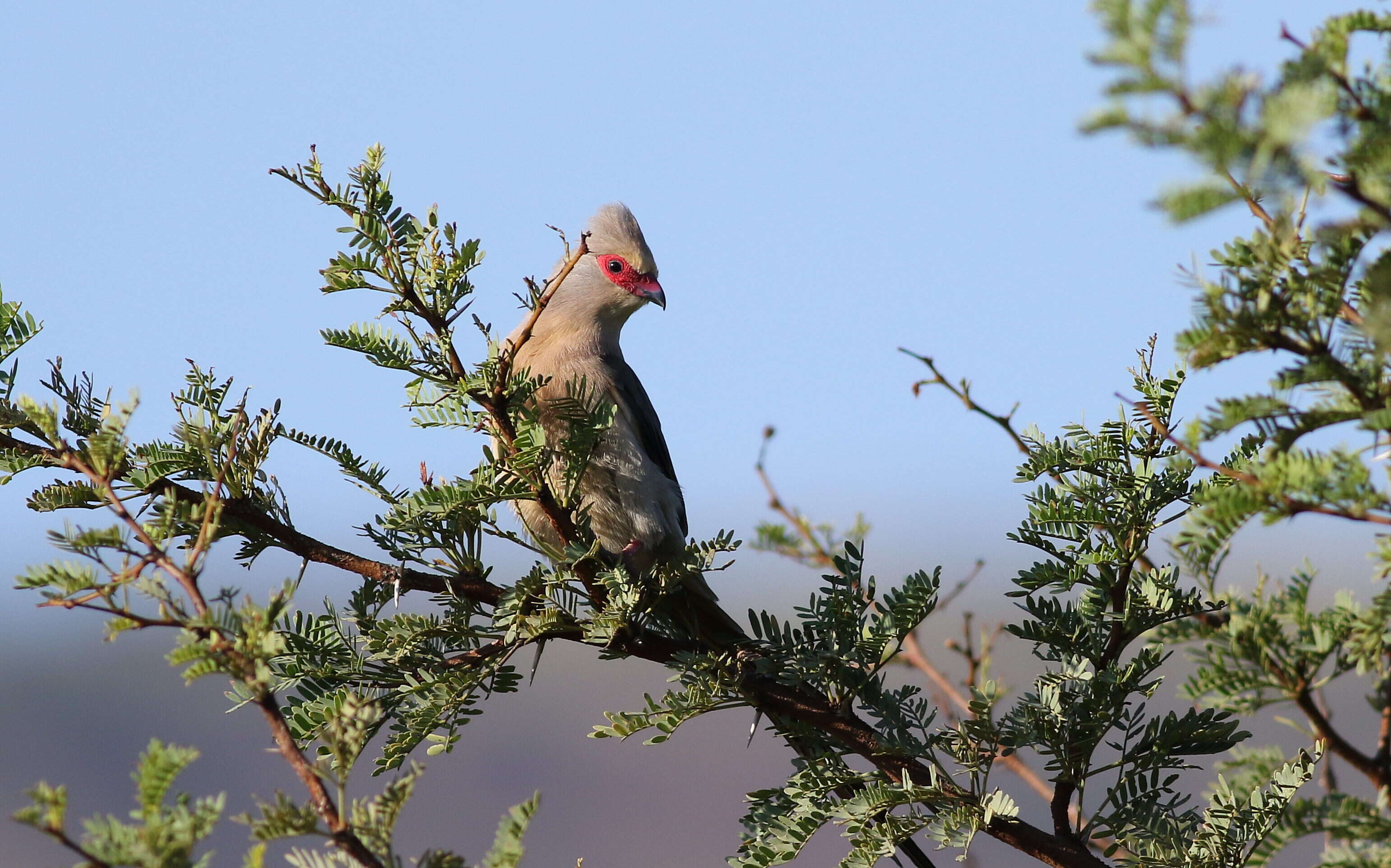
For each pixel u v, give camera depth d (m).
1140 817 6.39
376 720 7.04
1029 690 6.79
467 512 7.29
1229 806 5.75
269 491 7.39
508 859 4.27
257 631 4.52
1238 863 5.61
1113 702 6.46
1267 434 4.35
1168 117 3.23
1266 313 4.11
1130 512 6.64
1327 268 4.05
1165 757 6.53
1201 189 3.22
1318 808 4.51
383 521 7.30
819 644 7.33
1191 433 4.29
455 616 7.51
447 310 6.54
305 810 4.17
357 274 6.48
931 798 6.33
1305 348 4.15
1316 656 4.51
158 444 6.99
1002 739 6.43
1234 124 3.11
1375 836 4.39
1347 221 3.84
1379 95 3.71
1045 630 6.85
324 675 7.18
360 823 4.20
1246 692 4.59
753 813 6.86
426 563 7.59
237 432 6.71
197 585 4.64
